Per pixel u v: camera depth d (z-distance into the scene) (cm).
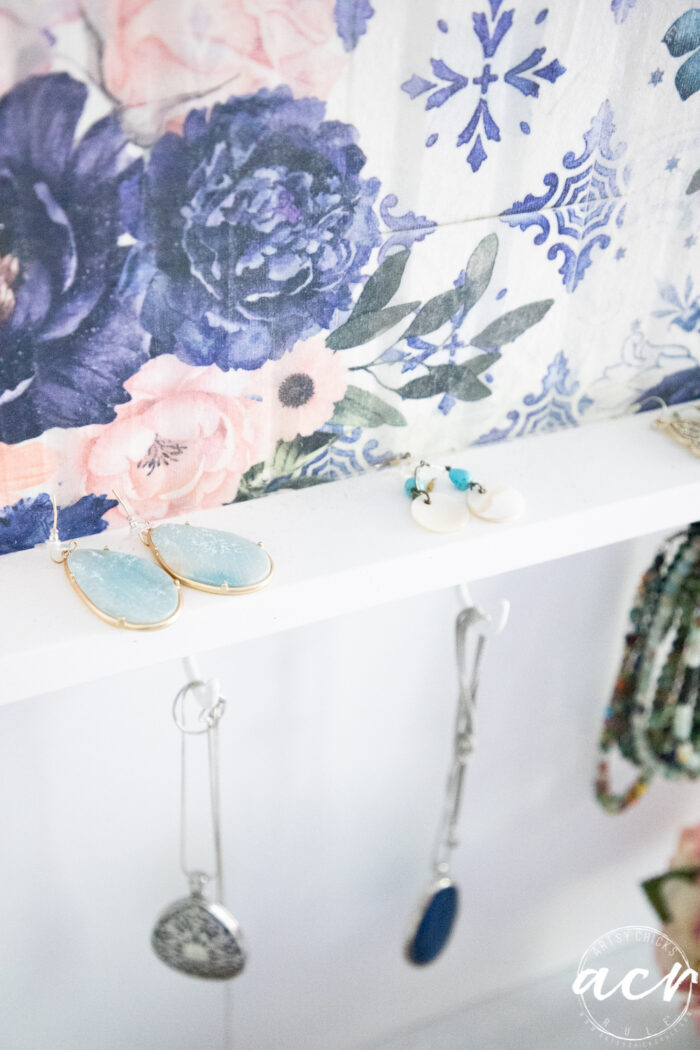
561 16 70
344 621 100
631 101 77
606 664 122
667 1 73
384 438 85
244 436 78
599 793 129
